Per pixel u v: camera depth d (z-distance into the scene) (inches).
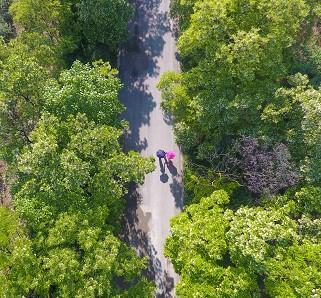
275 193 1355.8
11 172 1427.2
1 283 1146.7
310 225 1253.7
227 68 1416.1
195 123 1540.4
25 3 1616.6
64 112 1365.7
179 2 1663.4
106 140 1333.7
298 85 1455.5
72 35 1793.8
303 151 1397.6
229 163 1481.3
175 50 1966.0
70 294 1150.3
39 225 1227.9
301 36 1644.9
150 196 1713.8
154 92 1887.3
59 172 1275.8
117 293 1257.4
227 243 1238.3
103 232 1264.8
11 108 1409.9
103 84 1439.5
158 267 1608.0
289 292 1131.3
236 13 1419.8
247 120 1448.1
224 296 1162.6
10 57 1423.5
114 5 1683.1
